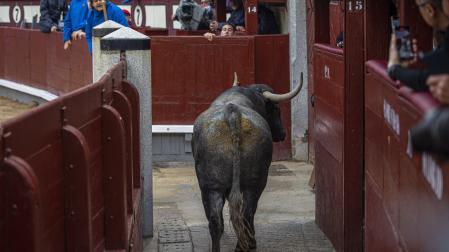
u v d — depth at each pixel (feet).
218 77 53.47
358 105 29.58
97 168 21.72
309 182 44.14
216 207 28.19
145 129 34.32
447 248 13.44
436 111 10.79
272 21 55.88
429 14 14.71
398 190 19.30
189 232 34.68
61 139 16.88
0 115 71.31
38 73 73.51
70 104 17.83
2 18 93.20
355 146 29.66
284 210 38.99
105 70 33.06
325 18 36.22
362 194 29.76
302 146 52.60
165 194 43.45
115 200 22.72
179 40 53.57
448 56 13.91
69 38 49.39
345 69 29.45
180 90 53.83
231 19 56.29
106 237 22.84
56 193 16.40
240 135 28.09
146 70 33.83
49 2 69.67
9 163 12.73
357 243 29.89
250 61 52.90
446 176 13.51
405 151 17.95
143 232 33.99
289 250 31.76
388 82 20.52
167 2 77.56
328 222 33.24
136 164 31.68
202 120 28.99
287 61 53.26
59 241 16.70
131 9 79.10
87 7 48.65
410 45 17.25
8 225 12.85
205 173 28.37
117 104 26.96
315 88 36.22
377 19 26.04
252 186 28.68
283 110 52.60
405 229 18.31
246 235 28.86
